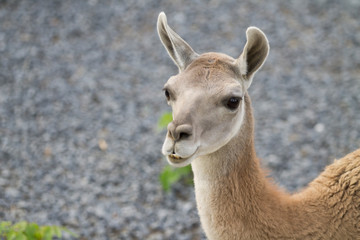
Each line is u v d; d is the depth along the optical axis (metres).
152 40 35.53
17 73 31.02
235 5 39.88
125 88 30.25
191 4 39.94
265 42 11.37
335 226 11.69
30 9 38.25
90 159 23.83
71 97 29.03
